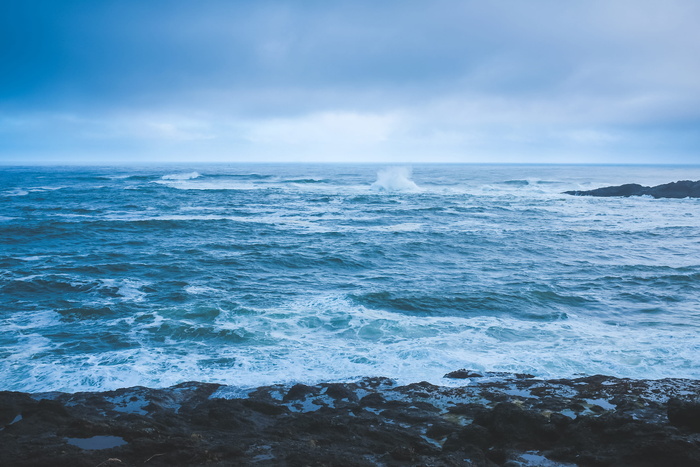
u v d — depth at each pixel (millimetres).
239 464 6699
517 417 7852
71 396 9266
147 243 26438
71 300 16125
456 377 10570
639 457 6613
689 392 9430
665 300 17109
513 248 26141
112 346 12414
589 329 14125
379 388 9992
